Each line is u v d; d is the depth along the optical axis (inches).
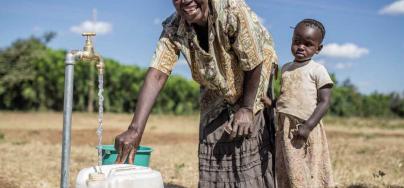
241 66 126.3
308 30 154.6
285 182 156.9
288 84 157.3
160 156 339.9
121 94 1033.5
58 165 291.7
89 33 119.6
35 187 231.8
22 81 990.4
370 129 738.2
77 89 1002.7
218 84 127.7
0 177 249.3
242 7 121.1
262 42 127.6
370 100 1170.6
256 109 134.0
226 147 136.4
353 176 261.0
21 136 478.6
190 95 1078.4
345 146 428.5
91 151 354.6
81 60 121.3
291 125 155.0
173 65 128.5
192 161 315.3
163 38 127.8
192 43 123.3
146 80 126.6
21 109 1013.8
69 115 108.8
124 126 634.2
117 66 1045.8
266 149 140.9
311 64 156.3
